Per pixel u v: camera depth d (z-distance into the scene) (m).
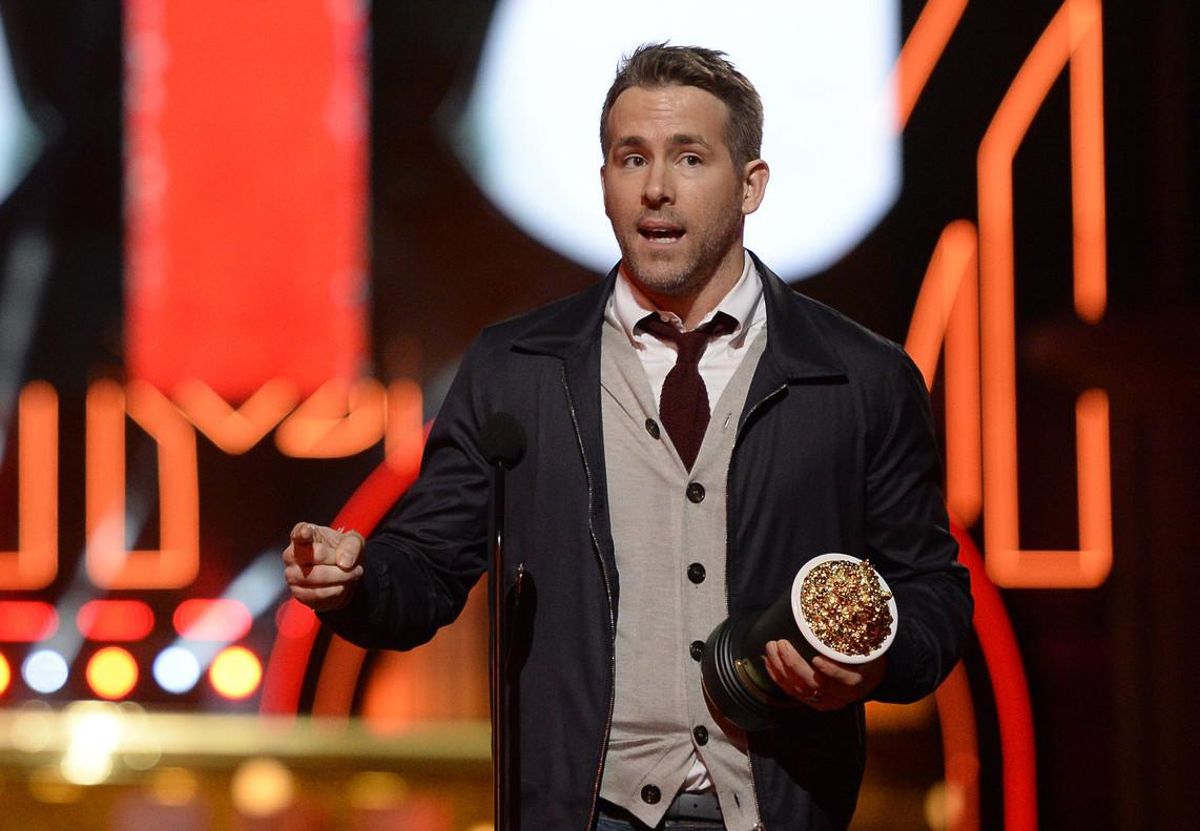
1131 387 25.27
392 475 26.73
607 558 9.78
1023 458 25.56
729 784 9.57
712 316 10.17
